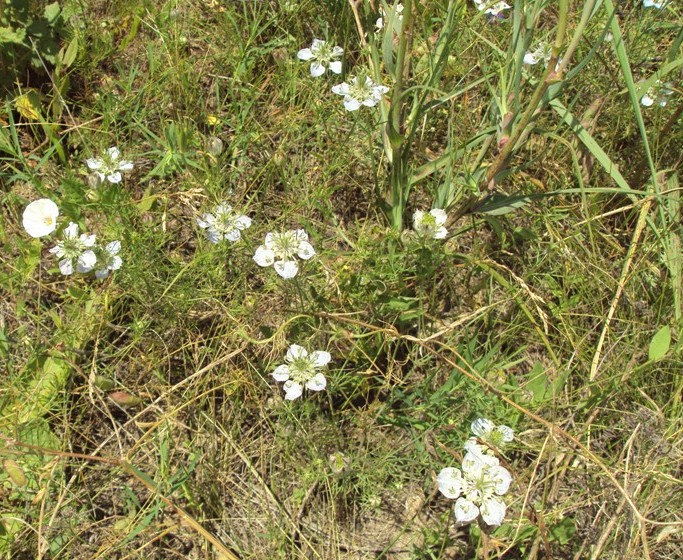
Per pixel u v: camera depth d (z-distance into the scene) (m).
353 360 0.34
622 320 0.36
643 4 0.44
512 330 0.36
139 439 0.31
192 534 0.30
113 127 0.40
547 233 0.40
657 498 0.31
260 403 0.33
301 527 0.31
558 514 0.31
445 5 0.43
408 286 0.35
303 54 0.38
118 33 0.44
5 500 0.30
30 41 0.39
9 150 0.35
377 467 0.32
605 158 0.33
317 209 0.40
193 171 0.39
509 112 0.33
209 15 0.45
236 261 0.36
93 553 0.30
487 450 0.28
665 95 0.40
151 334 0.34
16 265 0.34
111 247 0.32
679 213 0.39
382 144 0.40
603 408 0.34
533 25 0.31
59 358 0.32
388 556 0.31
